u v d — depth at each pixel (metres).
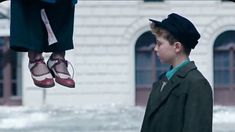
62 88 32.66
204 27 33.16
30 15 3.34
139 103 33.22
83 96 33.03
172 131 3.74
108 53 33.09
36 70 3.50
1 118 27.66
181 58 3.86
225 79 33.50
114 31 33.03
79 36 33.06
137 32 32.94
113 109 31.52
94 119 27.58
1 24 30.39
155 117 3.80
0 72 32.53
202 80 3.73
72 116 28.78
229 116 28.27
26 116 28.52
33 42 3.35
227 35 33.31
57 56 3.55
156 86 3.94
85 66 33.09
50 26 3.39
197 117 3.65
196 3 32.97
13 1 3.31
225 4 33.03
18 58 32.50
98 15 33.00
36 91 32.44
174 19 3.80
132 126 24.44
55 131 22.97
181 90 3.75
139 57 33.25
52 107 32.06
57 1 3.38
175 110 3.74
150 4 32.91
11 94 32.59
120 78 33.06
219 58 33.50
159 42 3.85
